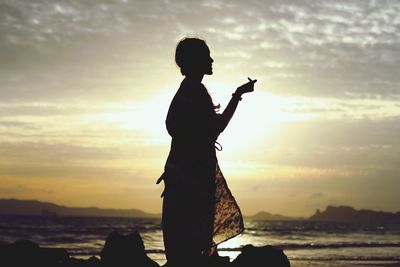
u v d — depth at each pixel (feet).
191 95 11.66
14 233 169.27
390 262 60.39
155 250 76.07
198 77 12.10
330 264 55.36
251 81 11.72
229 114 11.60
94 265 35.47
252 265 29.68
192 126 11.51
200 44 12.09
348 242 142.82
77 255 71.31
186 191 11.42
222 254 76.33
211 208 11.64
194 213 11.43
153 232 187.42
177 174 11.52
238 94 11.65
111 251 33.47
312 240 160.56
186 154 11.54
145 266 32.71
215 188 11.74
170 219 11.55
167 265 11.60
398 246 114.32
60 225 265.75
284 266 30.37
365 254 79.61
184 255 11.35
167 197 11.66
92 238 141.79
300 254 78.23
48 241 125.49
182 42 12.17
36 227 224.12
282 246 112.16
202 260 11.53
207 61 12.14
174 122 11.65
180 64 12.16
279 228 331.77
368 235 225.76
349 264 55.77
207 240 11.57
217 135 11.69
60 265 34.94
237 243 137.49
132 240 34.14
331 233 245.24
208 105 11.69
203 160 11.53
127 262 32.83
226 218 11.80
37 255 35.55
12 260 34.45
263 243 134.10
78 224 297.33
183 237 11.38
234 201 11.79
